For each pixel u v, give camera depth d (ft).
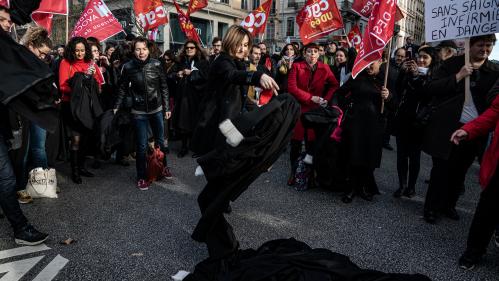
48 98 10.24
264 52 27.94
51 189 14.26
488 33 10.85
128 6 81.87
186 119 20.12
